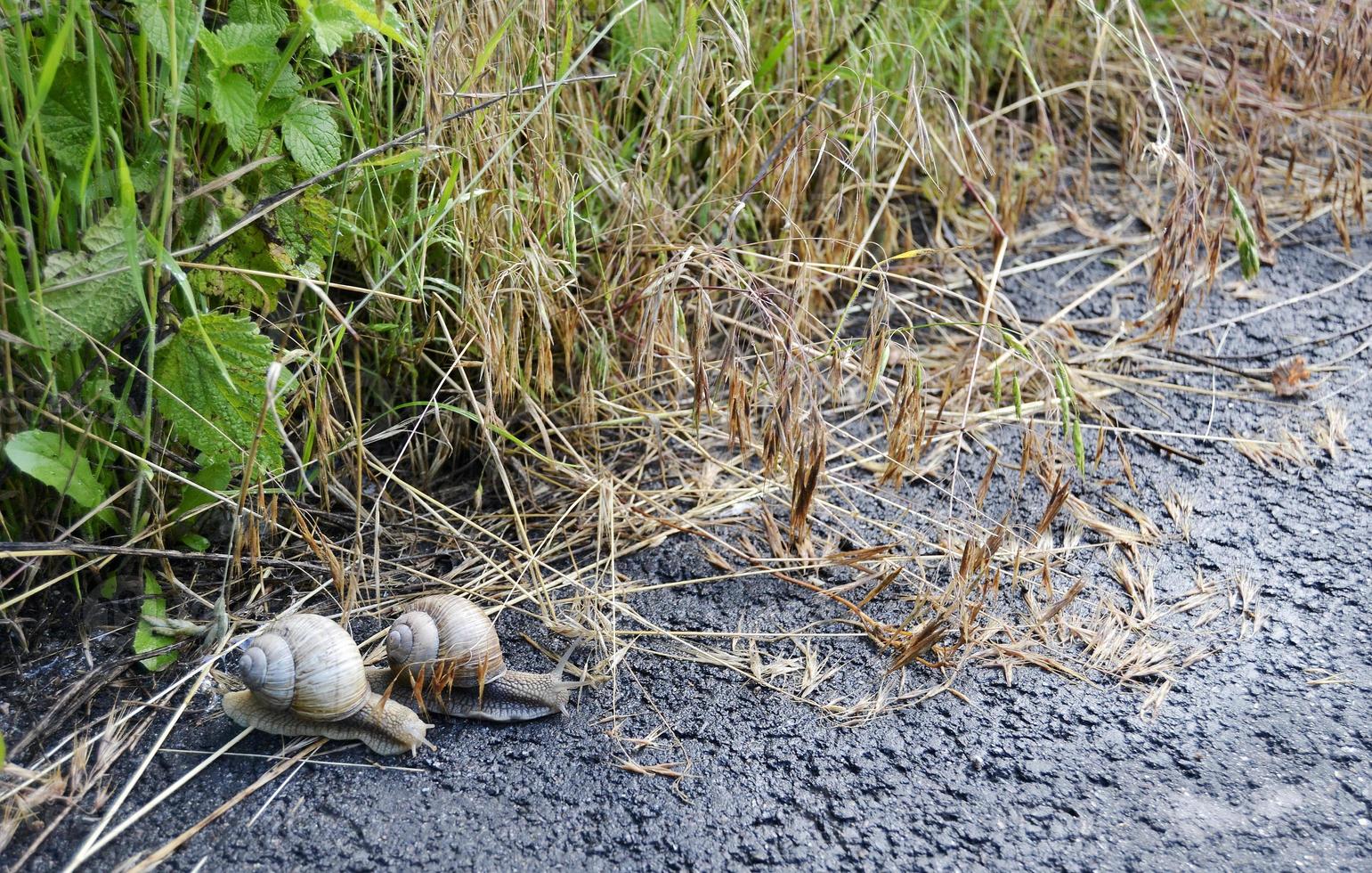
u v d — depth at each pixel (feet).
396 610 2.79
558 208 2.99
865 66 3.31
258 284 2.70
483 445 3.04
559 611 2.80
